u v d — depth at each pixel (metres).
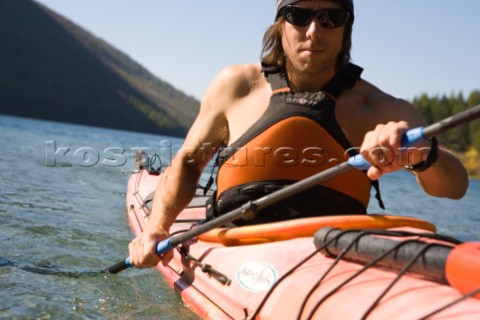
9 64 139.62
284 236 2.63
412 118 2.86
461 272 1.63
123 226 5.38
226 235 2.84
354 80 2.95
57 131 36.88
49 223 5.06
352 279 1.94
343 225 2.50
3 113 123.56
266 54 3.06
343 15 2.81
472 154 73.06
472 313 1.52
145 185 6.35
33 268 3.63
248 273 2.46
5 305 2.90
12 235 4.45
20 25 168.12
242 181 2.96
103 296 3.20
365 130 2.89
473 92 91.00
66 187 7.72
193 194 3.26
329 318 1.83
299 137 2.85
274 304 2.15
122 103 158.88
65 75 157.38
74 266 3.79
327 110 2.86
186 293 2.93
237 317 2.35
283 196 2.52
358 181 2.86
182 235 2.88
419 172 2.48
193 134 3.21
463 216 9.26
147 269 3.79
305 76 2.95
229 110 3.10
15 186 7.05
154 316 2.89
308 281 2.09
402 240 1.96
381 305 1.73
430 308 1.62
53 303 3.01
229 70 3.17
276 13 2.97
